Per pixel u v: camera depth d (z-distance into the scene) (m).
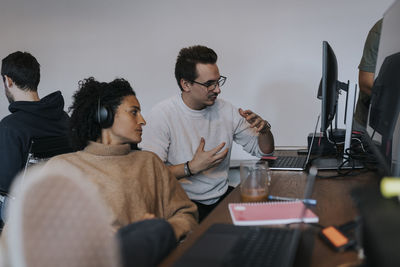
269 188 1.32
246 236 0.84
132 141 1.30
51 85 3.80
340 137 1.91
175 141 1.80
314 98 3.36
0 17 3.78
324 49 1.48
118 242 0.72
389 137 1.13
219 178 1.83
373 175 1.41
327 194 1.19
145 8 3.54
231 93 3.50
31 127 1.88
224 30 3.44
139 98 3.67
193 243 0.87
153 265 0.76
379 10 3.14
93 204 0.58
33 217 0.55
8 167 1.80
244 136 1.96
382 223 0.63
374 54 2.06
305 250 0.79
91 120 1.24
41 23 3.73
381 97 1.33
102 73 3.70
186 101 1.81
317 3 3.25
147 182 1.29
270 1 3.32
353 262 0.72
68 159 1.23
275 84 3.41
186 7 3.47
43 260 0.54
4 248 0.59
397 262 0.55
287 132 3.45
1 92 3.87
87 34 3.67
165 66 3.59
